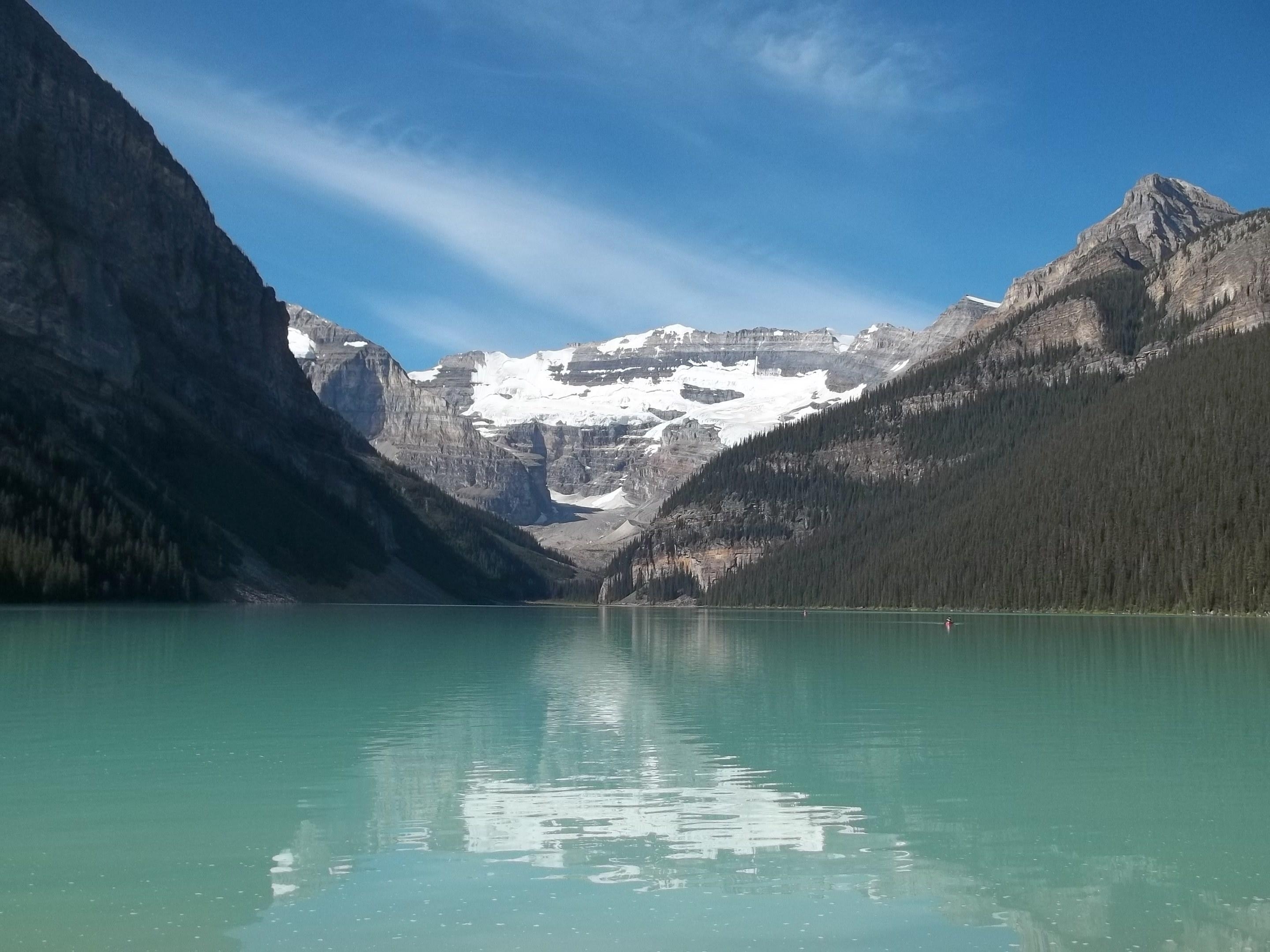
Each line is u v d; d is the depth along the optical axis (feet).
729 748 132.57
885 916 72.79
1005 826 94.79
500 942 67.77
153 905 73.61
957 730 147.33
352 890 77.15
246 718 157.69
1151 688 199.31
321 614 559.38
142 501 638.12
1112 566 644.27
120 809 99.66
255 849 86.84
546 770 119.03
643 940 68.54
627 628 518.78
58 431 622.13
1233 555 572.10
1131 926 70.85
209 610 545.03
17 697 178.50
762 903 74.95
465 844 88.43
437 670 242.37
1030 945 67.72
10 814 97.45
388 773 116.78
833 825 95.25
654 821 96.22
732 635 438.40
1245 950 67.00
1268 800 104.22
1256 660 263.29
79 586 517.14
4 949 65.87
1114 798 105.50
